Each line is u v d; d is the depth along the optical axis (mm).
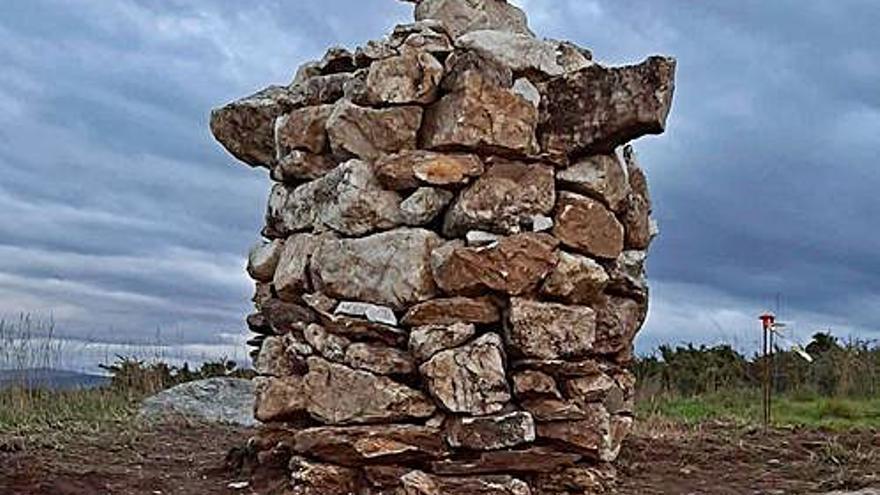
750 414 10133
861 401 11539
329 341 4895
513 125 4883
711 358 14047
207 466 5723
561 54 5188
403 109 4984
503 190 4855
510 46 5055
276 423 5211
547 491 4762
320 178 5266
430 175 4840
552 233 4953
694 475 5520
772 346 14055
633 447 6086
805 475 5527
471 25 5508
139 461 5973
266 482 5090
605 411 4910
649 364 13852
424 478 4613
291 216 5387
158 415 8477
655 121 4871
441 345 4703
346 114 5090
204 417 8547
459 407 4645
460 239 4867
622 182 5160
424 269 4801
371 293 4887
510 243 4762
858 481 5215
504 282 4730
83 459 5949
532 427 4668
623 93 4926
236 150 5973
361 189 4961
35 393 8828
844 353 13539
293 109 5605
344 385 4801
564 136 5016
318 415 4871
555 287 4855
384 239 4895
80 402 8984
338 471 4754
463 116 4828
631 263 5312
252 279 5758
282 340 5250
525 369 4766
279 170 5535
